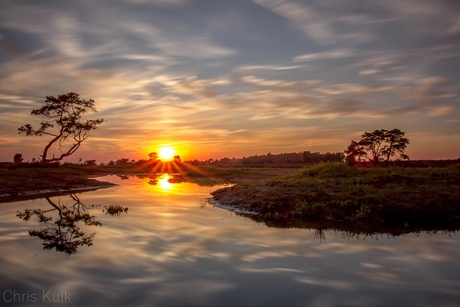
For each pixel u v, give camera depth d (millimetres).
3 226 13102
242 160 124500
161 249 9297
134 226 12617
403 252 9109
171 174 59188
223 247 9539
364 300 6152
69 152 56062
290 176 24750
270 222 13812
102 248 9430
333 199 16047
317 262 8195
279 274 7375
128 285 6770
